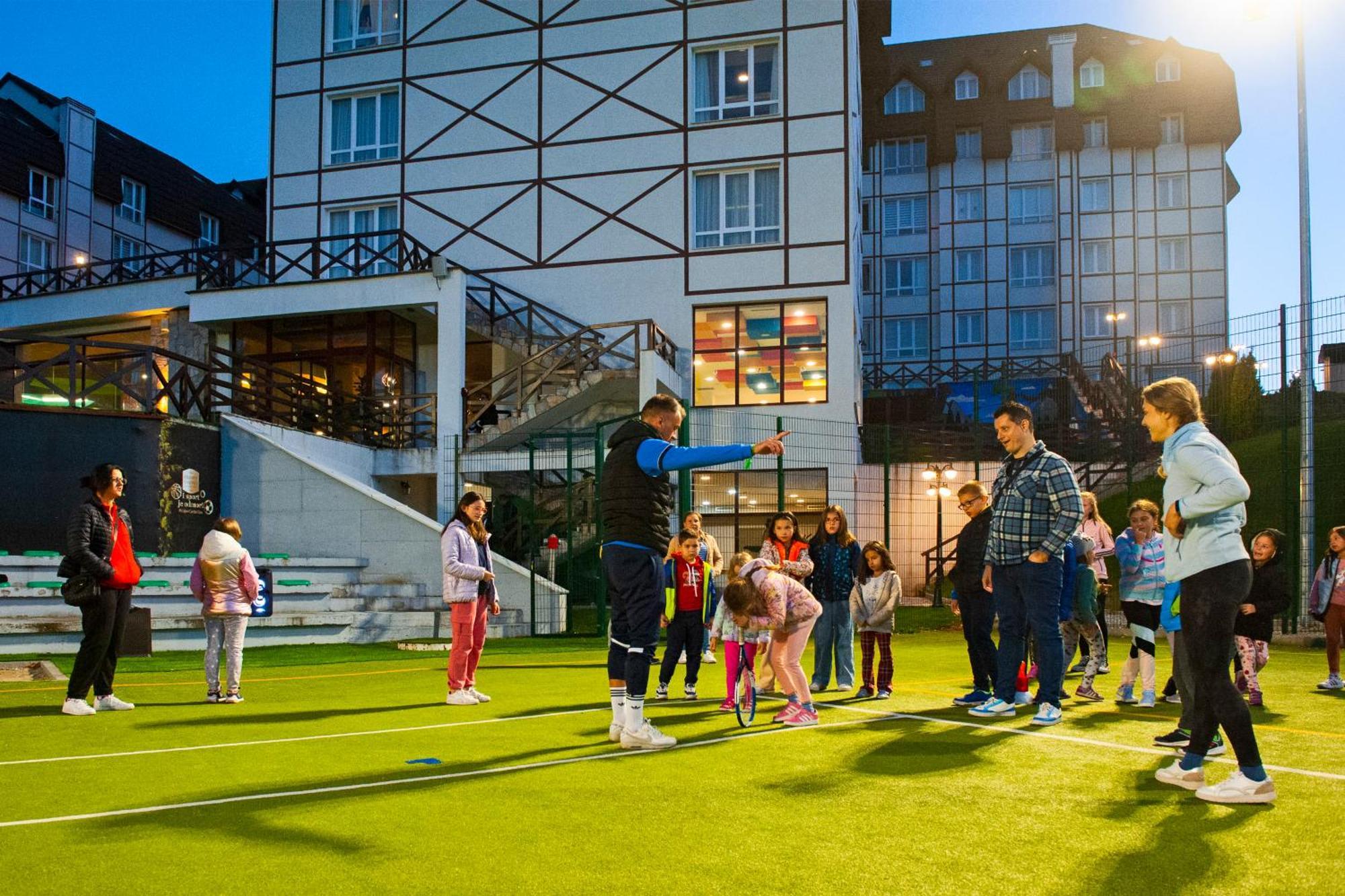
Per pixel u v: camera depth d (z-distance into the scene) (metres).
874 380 37.06
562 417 19.64
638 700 5.10
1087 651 7.66
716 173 22.05
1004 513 6.03
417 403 21.64
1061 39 38.91
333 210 23.66
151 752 4.98
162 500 14.41
